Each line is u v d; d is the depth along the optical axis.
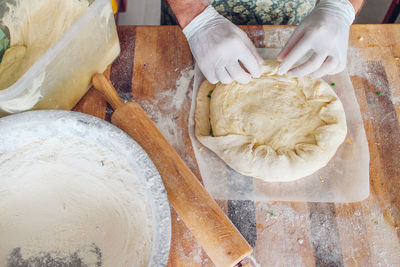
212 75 0.68
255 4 0.77
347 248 0.61
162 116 0.69
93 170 0.57
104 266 0.53
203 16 0.67
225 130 0.67
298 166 0.63
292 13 0.80
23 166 0.57
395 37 0.75
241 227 0.62
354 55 0.73
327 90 0.69
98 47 0.65
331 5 0.65
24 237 0.55
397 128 0.68
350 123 0.69
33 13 0.68
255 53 0.68
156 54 0.73
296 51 0.64
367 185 0.65
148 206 0.55
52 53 0.57
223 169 0.66
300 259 0.60
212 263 0.60
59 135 0.58
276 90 0.69
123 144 0.55
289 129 0.66
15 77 0.64
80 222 0.56
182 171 0.59
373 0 1.14
